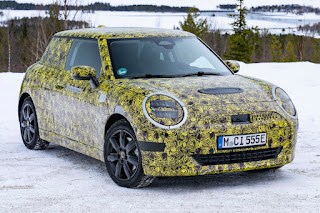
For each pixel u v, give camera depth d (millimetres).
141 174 4730
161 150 4551
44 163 6098
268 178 5168
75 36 6309
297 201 4309
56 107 6145
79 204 4391
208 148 4566
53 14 33656
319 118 9023
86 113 5512
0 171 5695
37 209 4266
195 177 5285
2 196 4688
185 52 5902
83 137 5656
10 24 66125
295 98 11984
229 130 4602
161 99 4711
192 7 61531
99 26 6871
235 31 71812
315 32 85000
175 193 4684
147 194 4676
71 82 5848
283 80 16328
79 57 6012
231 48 71750
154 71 5496
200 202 4363
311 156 6156
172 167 4562
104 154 5168
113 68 5449
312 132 7750
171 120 4574
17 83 15062
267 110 4828
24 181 5238
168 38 6000
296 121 5027
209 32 65250
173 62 5695
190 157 4562
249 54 72312
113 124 5035
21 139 7684
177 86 5023
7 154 6645
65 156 6492
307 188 4723
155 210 4164
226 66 5973
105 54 5594
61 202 4461
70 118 5859
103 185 5043
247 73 18375
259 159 4840
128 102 4824
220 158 4672
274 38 95062
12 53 65688
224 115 4645
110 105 5051
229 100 4789
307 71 18188
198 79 5324
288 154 4969
